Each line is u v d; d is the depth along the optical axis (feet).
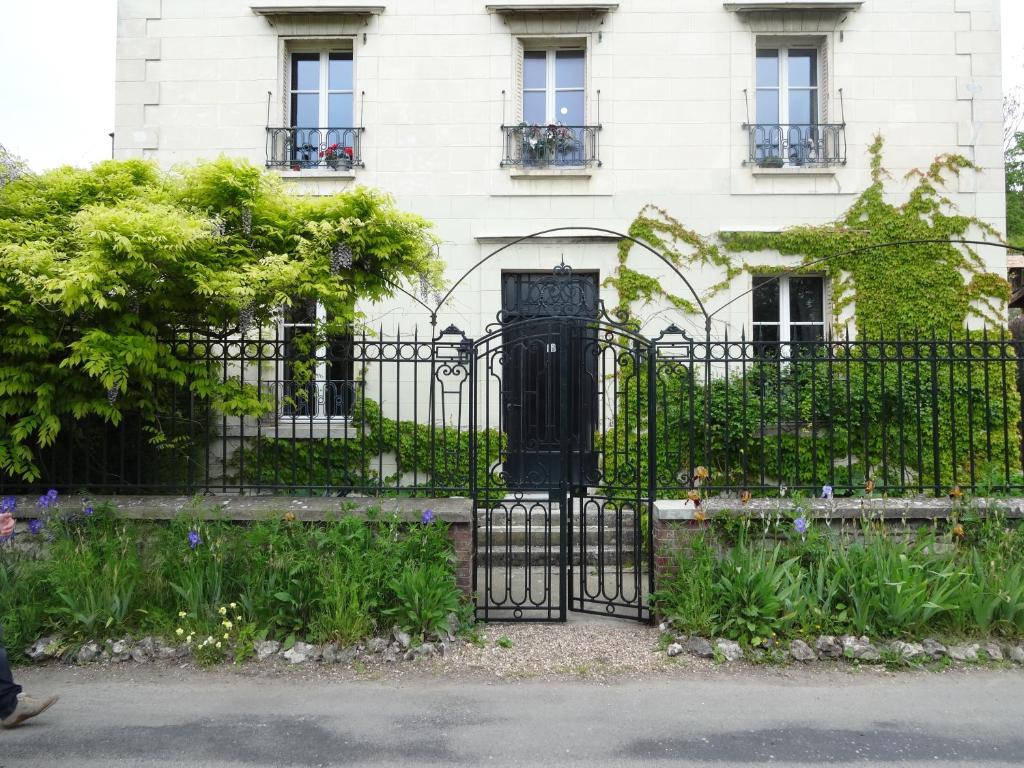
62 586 15.28
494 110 30.19
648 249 27.30
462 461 27.58
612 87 30.12
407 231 19.60
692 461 17.70
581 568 18.12
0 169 18.62
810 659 14.90
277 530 16.14
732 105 29.96
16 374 16.24
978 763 11.09
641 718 12.66
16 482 18.52
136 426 20.67
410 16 30.27
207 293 16.88
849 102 29.78
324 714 12.78
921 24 29.71
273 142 30.27
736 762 11.16
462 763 11.15
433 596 15.60
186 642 15.02
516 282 29.89
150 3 30.40
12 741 11.76
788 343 17.83
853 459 25.75
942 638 15.10
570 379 18.56
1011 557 16.35
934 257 29.07
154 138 30.30
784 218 29.78
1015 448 26.73
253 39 30.37
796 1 29.27
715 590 15.88
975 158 29.48
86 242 15.60
